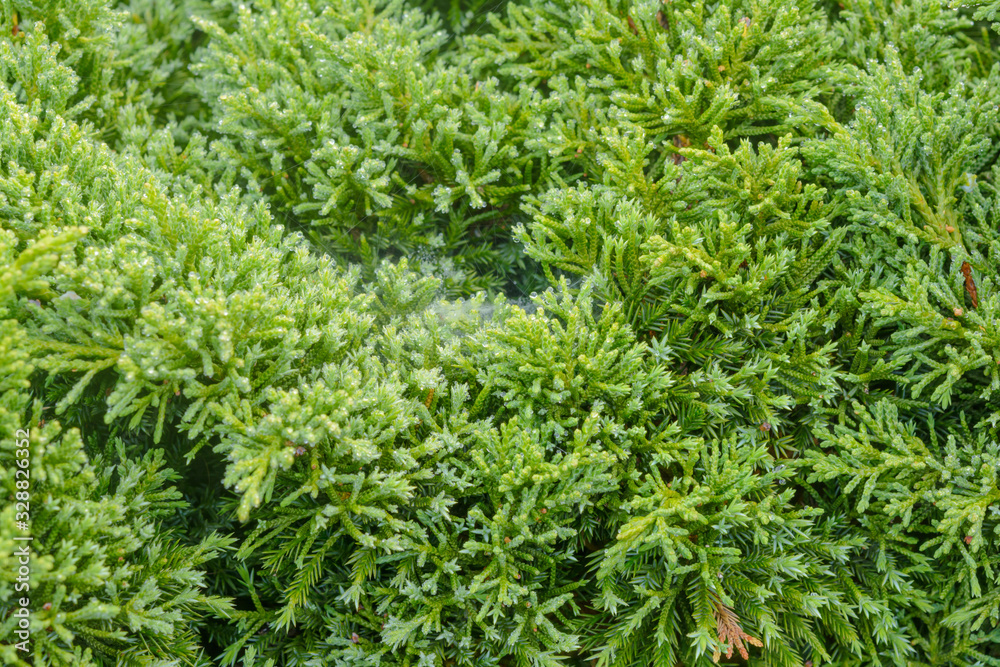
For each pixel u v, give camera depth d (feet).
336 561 7.23
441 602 6.72
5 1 8.17
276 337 6.53
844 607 6.90
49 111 7.40
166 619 6.23
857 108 7.65
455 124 8.11
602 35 8.54
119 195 6.91
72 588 5.86
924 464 6.94
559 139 8.28
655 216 7.91
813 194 7.39
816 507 7.64
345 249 8.55
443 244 8.61
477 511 6.64
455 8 9.83
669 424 7.48
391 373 7.02
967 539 6.99
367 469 6.73
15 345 5.97
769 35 8.08
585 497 6.86
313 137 8.61
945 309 7.40
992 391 7.24
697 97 8.09
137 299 6.41
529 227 8.56
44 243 5.78
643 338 7.84
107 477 6.61
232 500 7.14
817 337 7.83
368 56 8.45
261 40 8.78
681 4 8.46
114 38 9.08
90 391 6.91
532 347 6.97
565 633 7.25
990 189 7.95
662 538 6.47
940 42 8.36
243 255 6.66
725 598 6.46
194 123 9.37
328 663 7.07
